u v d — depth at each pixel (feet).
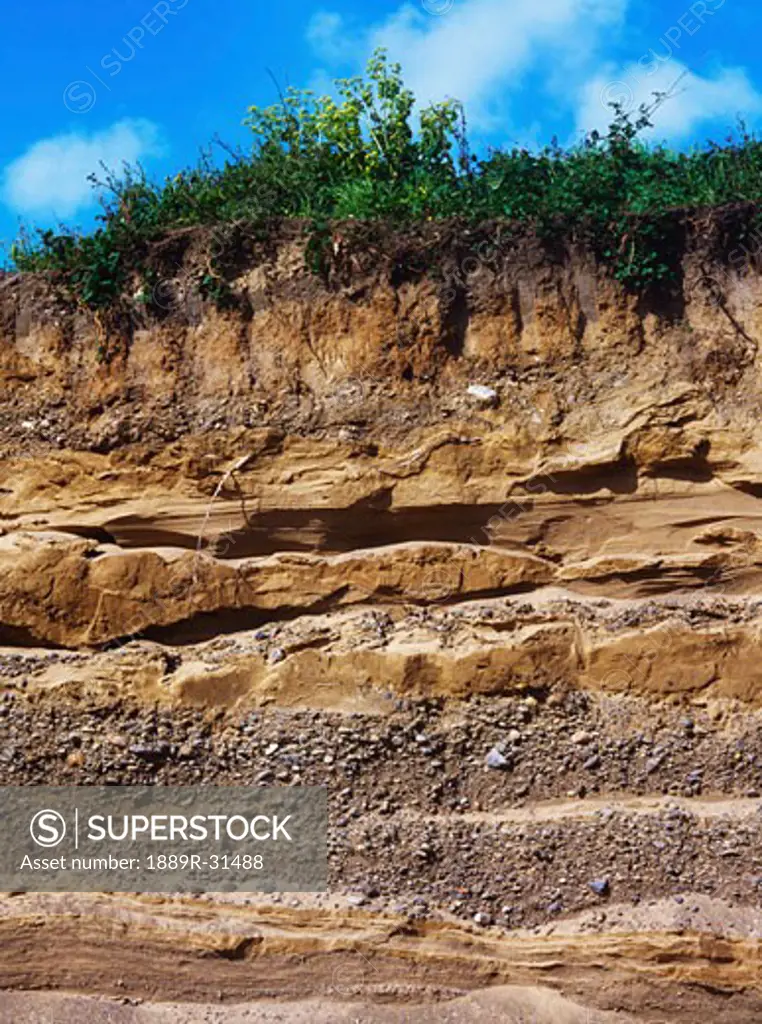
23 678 34.12
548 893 31.22
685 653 33.63
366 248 37.35
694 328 36.73
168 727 33.45
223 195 39.40
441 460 35.83
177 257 37.78
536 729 33.24
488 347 36.73
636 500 35.70
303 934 30.48
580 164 38.68
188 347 37.24
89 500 36.24
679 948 29.81
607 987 29.94
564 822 31.94
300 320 37.14
